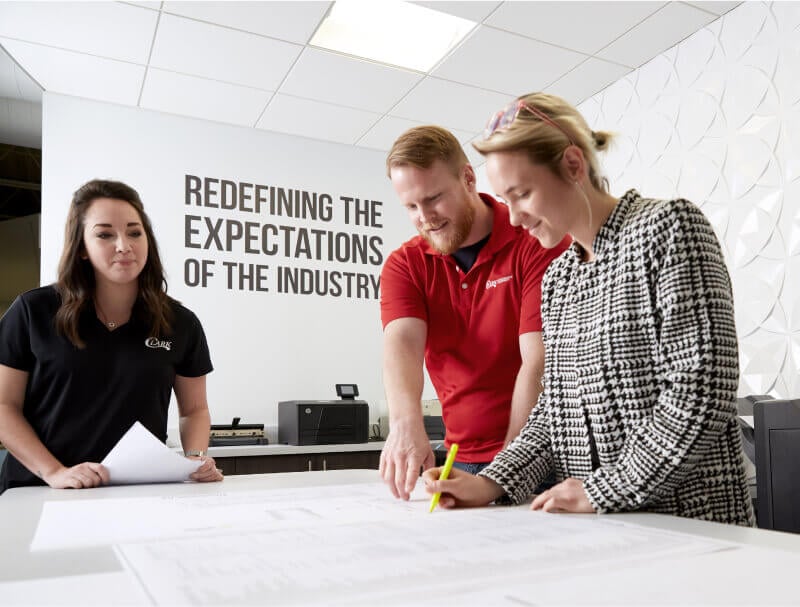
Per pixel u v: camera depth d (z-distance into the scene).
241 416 3.47
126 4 2.54
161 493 1.04
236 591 0.44
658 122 2.99
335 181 3.92
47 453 1.23
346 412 3.26
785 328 2.40
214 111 3.50
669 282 0.79
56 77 3.11
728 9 2.66
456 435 1.33
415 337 1.29
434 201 1.21
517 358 1.28
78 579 0.49
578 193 0.87
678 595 0.43
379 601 0.42
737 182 2.61
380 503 0.89
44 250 3.16
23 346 1.29
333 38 2.91
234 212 3.61
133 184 3.39
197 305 3.45
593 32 2.79
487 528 0.67
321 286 3.79
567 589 0.45
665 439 0.75
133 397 1.35
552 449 0.96
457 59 3.01
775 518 1.07
